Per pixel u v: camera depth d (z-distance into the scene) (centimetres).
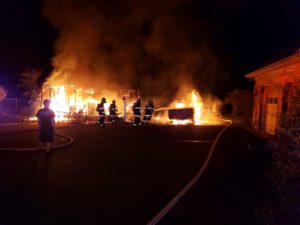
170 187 745
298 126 436
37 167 930
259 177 841
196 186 755
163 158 1087
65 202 634
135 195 683
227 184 775
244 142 1480
